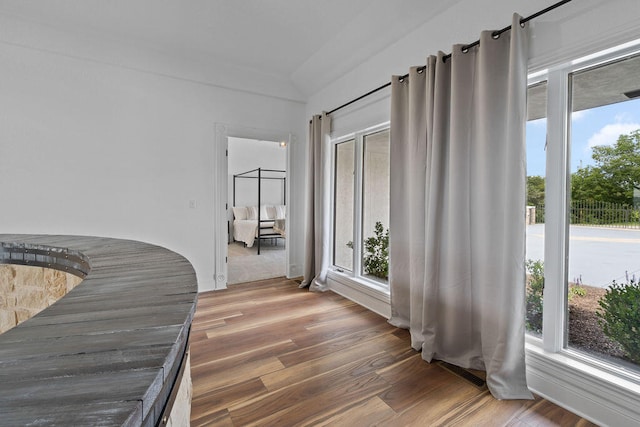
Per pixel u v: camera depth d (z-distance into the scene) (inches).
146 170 123.6
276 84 148.6
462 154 74.8
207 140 135.8
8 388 14.3
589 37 56.8
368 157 124.4
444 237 80.7
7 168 102.0
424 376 71.6
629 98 57.1
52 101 107.0
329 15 98.6
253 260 209.3
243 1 92.0
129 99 119.4
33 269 53.3
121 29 106.7
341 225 140.2
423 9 87.0
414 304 86.3
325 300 125.3
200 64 130.0
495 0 72.4
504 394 63.7
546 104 66.6
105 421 12.8
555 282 65.6
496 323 68.0
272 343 87.4
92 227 114.6
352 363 77.0
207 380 69.4
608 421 55.5
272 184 324.8
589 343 63.1
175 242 130.3
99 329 20.5
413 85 87.7
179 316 23.0
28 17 99.3
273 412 59.3
